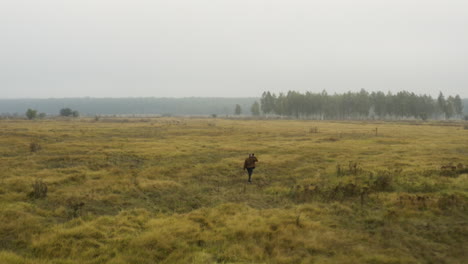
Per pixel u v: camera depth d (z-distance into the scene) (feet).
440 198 46.42
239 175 70.38
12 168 66.74
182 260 29.45
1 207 40.19
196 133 176.65
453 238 34.50
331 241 34.01
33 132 147.84
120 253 30.63
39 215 39.73
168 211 45.34
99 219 38.93
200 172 70.79
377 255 30.22
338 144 124.88
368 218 40.88
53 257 29.53
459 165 70.08
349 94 498.28
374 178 61.36
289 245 33.24
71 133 153.69
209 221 39.91
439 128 234.38
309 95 501.56
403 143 129.49
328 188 56.18
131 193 51.88
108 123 274.98
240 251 31.78
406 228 37.52
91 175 63.67
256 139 147.13
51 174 62.69
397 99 464.24
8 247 31.01
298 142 133.28
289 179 66.95
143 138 144.46
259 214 43.27
